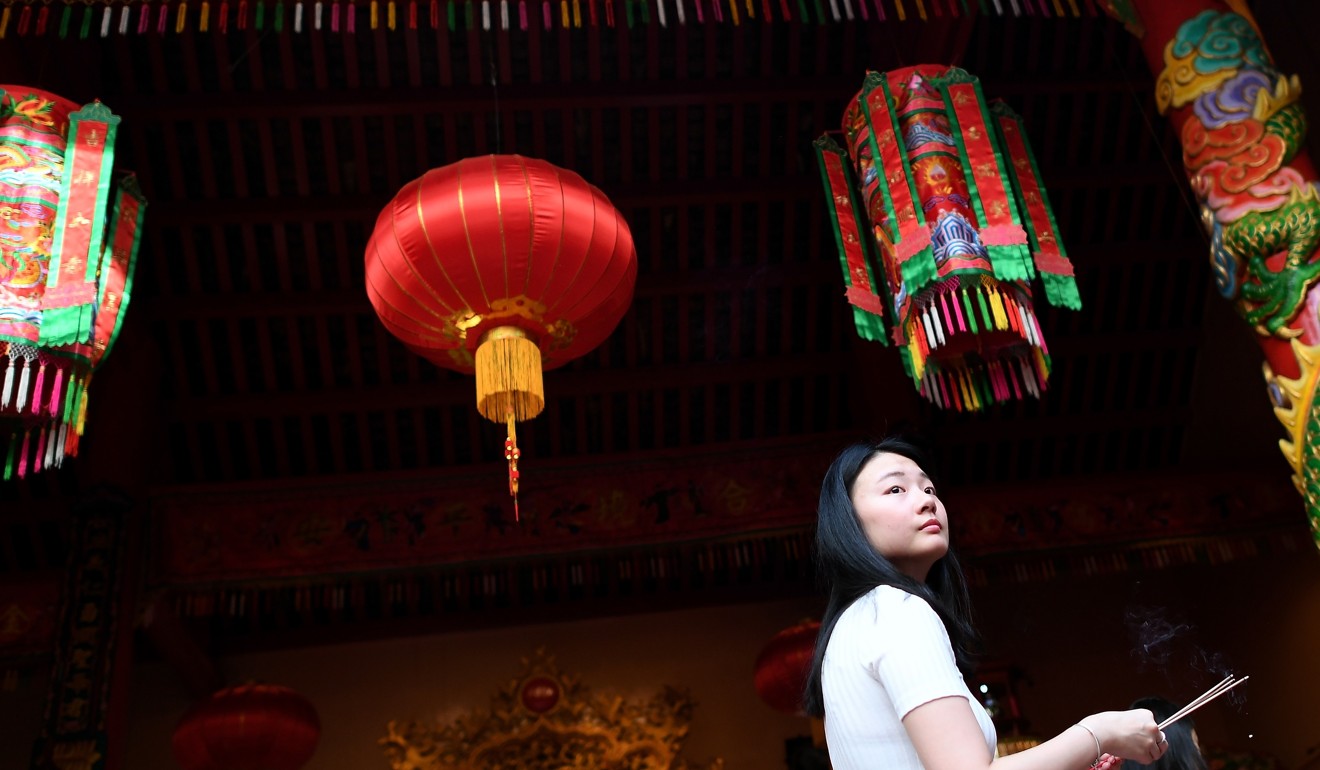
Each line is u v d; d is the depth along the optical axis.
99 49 9.69
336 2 6.17
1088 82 10.74
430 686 12.70
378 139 10.48
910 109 6.12
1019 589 13.42
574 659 12.97
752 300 11.91
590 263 5.93
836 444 11.41
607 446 12.32
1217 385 12.43
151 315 10.89
